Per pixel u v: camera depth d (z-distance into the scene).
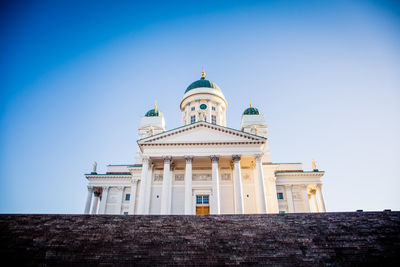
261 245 18.17
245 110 58.19
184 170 41.94
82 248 17.73
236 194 35.41
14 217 22.36
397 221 21.12
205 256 16.91
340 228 20.39
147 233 20.08
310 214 23.34
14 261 16.16
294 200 46.00
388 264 15.99
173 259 16.61
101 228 20.80
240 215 23.64
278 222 21.94
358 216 22.52
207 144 38.06
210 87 55.78
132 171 46.38
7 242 18.16
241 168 41.59
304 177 47.12
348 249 17.48
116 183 50.25
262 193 34.94
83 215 23.39
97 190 52.31
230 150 37.72
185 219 22.91
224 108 56.62
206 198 40.06
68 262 16.27
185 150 37.94
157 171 41.91
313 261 16.41
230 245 18.23
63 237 19.17
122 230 20.53
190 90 55.56
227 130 38.75
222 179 40.81
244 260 16.52
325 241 18.50
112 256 16.88
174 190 40.50
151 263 16.27
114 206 49.00
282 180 46.97
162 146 38.31
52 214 23.22
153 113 59.25
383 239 18.48
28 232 19.67
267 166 43.91
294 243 18.38
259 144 37.94
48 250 17.36
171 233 20.09
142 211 34.47
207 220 22.66
